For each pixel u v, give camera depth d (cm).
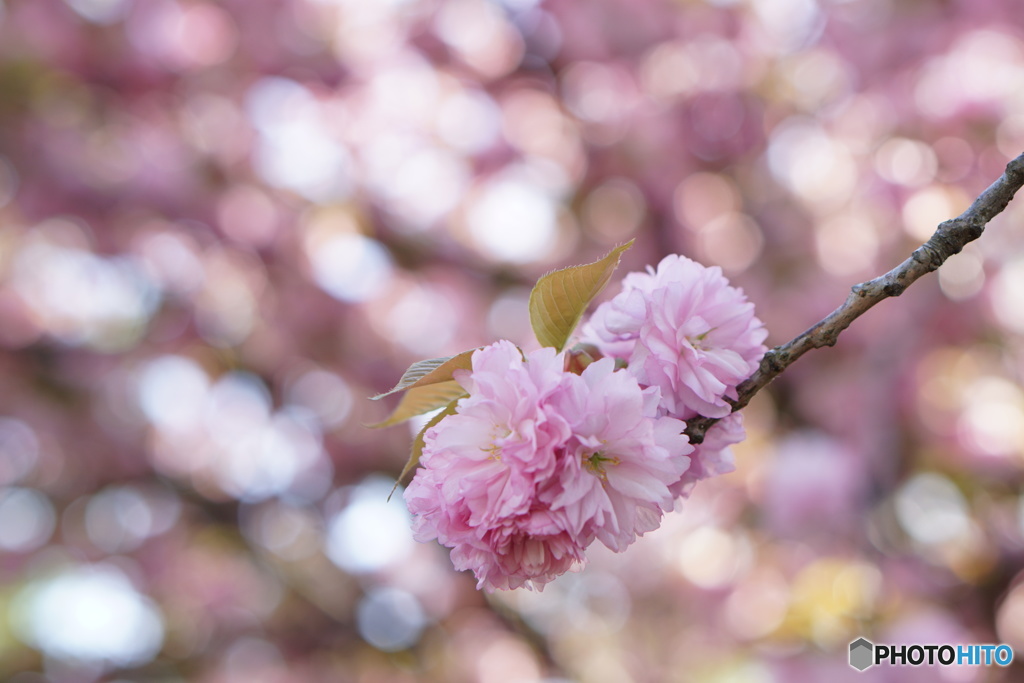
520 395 103
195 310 576
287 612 611
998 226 436
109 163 556
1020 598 406
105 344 580
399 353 582
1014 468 437
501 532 103
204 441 601
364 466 592
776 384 488
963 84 448
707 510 490
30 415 564
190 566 622
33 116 550
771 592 435
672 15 546
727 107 539
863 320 472
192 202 553
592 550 541
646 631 570
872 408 438
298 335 578
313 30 580
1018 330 457
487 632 618
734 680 478
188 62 559
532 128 588
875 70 485
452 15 573
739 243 540
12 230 566
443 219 599
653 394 108
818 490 398
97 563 615
